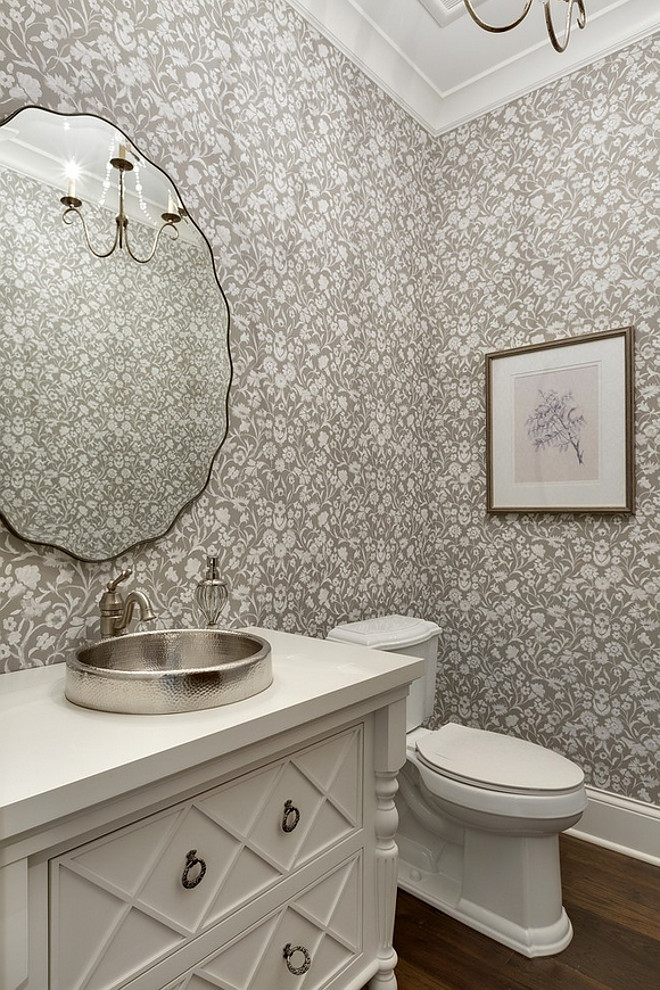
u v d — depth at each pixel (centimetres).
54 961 81
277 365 189
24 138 129
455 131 264
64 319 136
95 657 125
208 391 166
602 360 219
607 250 220
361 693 126
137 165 150
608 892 188
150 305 153
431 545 263
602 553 220
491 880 172
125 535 147
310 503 201
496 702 244
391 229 241
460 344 260
